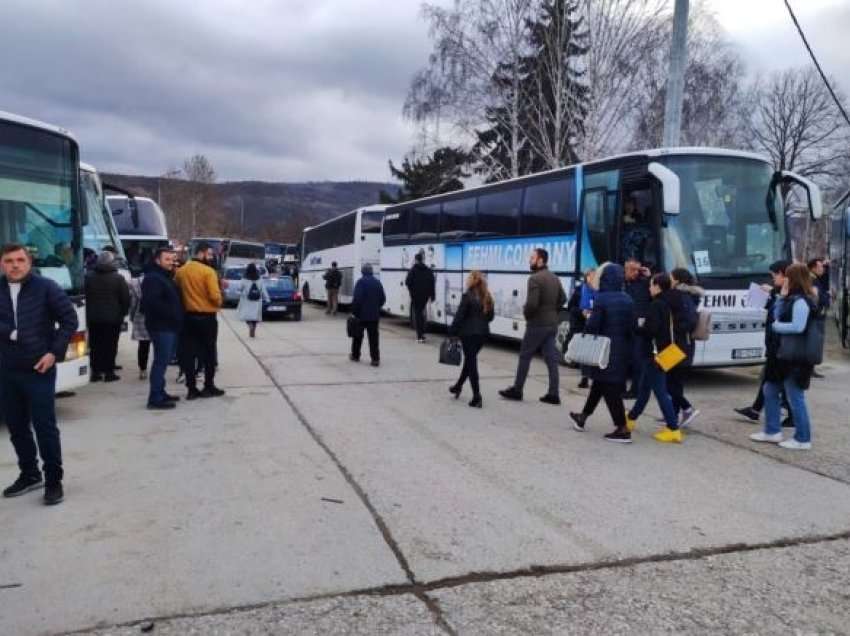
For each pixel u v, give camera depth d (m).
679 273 7.41
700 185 10.27
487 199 15.17
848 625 3.65
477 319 8.85
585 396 9.76
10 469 6.05
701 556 4.45
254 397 9.30
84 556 4.29
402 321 23.61
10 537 4.57
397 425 7.81
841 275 15.53
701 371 12.38
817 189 10.41
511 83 26.16
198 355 9.37
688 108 26.42
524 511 5.16
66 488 5.55
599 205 11.41
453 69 26.22
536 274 9.16
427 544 4.54
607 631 3.54
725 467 6.39
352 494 5.47
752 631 3.57
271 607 3.70
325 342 16.09
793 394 7.04
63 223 7.90
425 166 34.72
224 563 4.20
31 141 7.81
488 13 25.94
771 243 10.59
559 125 24.91
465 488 5.66
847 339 15.52
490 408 8.82
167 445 6.85
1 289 5.09
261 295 17.11
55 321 5.27
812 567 4.32
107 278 10.16
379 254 25.42
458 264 16.53
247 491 5.50
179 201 91.25
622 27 24.52
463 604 3.78
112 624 3.51
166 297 8.42
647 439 7.41
